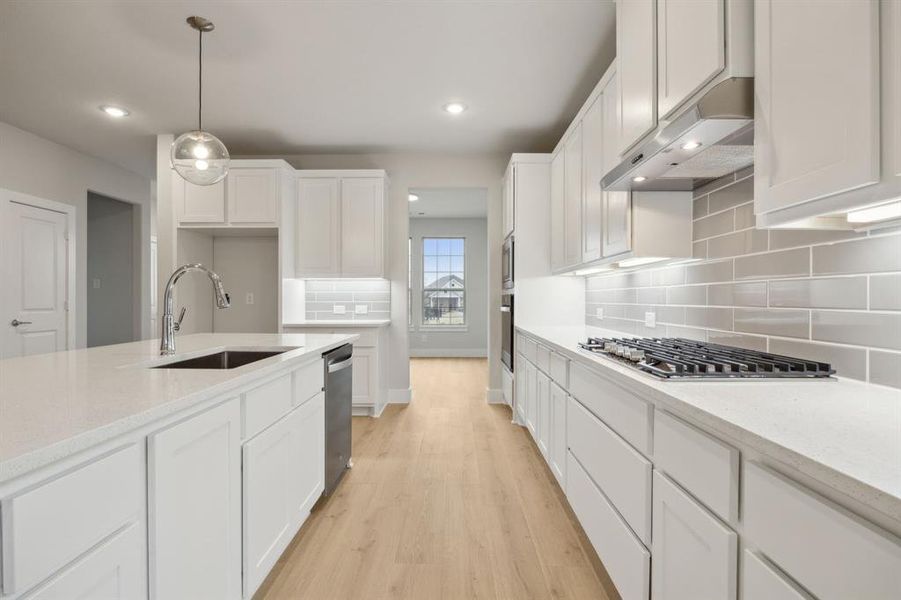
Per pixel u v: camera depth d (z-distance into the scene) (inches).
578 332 118.9
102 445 34.5
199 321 175.9
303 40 106.3
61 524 30.5
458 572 71.9
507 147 178.5
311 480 84.3
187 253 167.8
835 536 25.5
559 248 139.1
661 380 49.4
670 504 44.7
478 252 346.6
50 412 37.2
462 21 99.4
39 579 28.8
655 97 64.0
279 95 134.6
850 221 43.1
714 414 36.2
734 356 59.4
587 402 73.0
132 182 222.1
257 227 161.6
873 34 32.1
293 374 75.3
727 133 51.6
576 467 79.4
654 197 83.1
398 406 182.1
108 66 118.3
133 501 37.8
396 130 161.0
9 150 160.7
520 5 94.1
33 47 109.7
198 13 96.6
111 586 35.4
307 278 174.7
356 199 172.4
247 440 58.5
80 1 92.7
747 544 33.6
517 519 88.9
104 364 64.1
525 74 122.1
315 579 70.1
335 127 158.6
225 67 118.8
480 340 346.0
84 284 192.2
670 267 92.0
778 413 36.5
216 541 51.0
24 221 165.6
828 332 52.7
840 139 34.9
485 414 169.2
